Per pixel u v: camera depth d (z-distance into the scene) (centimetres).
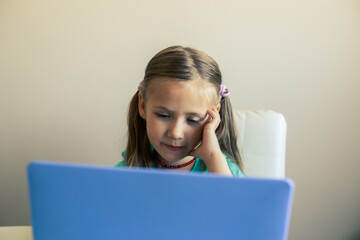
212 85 89
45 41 157
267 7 148
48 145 168
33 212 39
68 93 162
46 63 160
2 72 161
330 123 158
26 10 155
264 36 151
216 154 88
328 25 149
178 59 85
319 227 169
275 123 113
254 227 37
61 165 36
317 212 168
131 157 109
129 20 153
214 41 152
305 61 152
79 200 38
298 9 148
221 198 36
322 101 155
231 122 107
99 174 36
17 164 171
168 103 84
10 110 165
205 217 37
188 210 37
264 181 35
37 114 165
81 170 36
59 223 39
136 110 108
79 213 38
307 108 156
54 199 38
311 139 159
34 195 38
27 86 162
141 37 154
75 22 155
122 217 38
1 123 167
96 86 161
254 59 153
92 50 157
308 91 155
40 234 40
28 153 169
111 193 37
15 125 167
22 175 172
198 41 152
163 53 88
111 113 163
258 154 112
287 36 150
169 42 154
